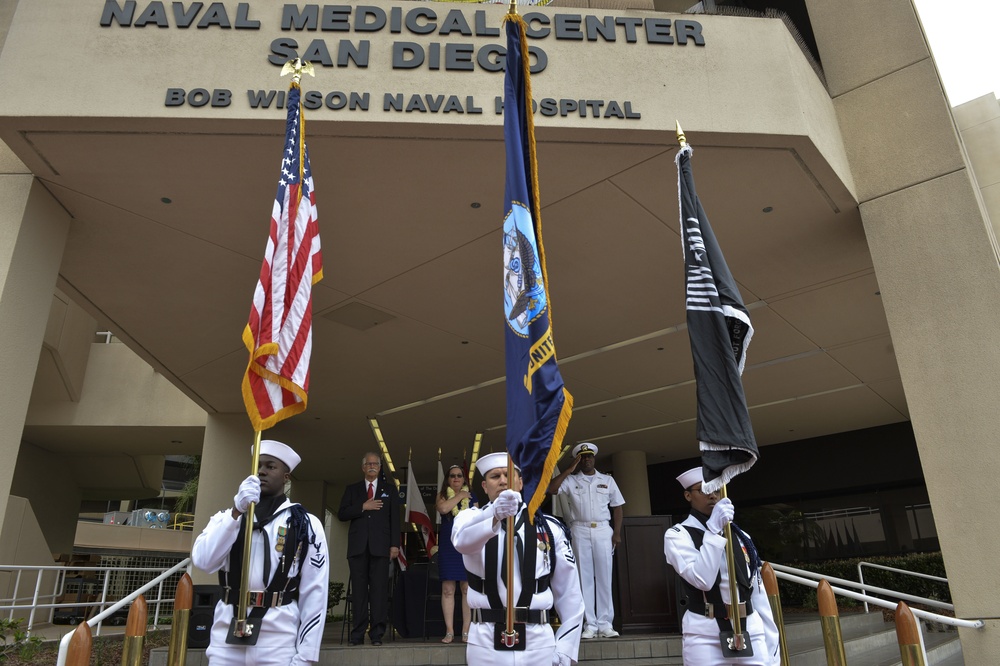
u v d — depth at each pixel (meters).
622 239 8.09
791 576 6.96
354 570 7.41
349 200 7.26
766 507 17.11
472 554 3.73
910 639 3.42
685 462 18.38
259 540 3.81
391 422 14.45
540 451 3.40
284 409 4.26
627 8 7.26
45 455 17.47
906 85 7.57
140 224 7.56
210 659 3.66
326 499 20.42
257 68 6.40
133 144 6.39
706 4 9.70
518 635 3.58
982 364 6.49
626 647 6.87
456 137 6.44
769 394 13.20
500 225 7.72
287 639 3.72
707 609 3.92
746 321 4.20
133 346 10.55
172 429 15.66
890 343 10.98
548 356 3.57
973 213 6.89
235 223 7.55
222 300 9.21
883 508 15.66
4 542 12.28
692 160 6.87
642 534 8.42
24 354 6.53
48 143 6.36
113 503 43.66
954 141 7.17
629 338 10.62
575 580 3.97
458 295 9.22
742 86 6.77
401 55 6.54
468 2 6.84
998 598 5.96
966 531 6.22
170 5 6.56
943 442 6.51
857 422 15.26
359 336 10.39
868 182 7.48
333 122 6.24
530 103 4.38
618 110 6.50
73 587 19.00
